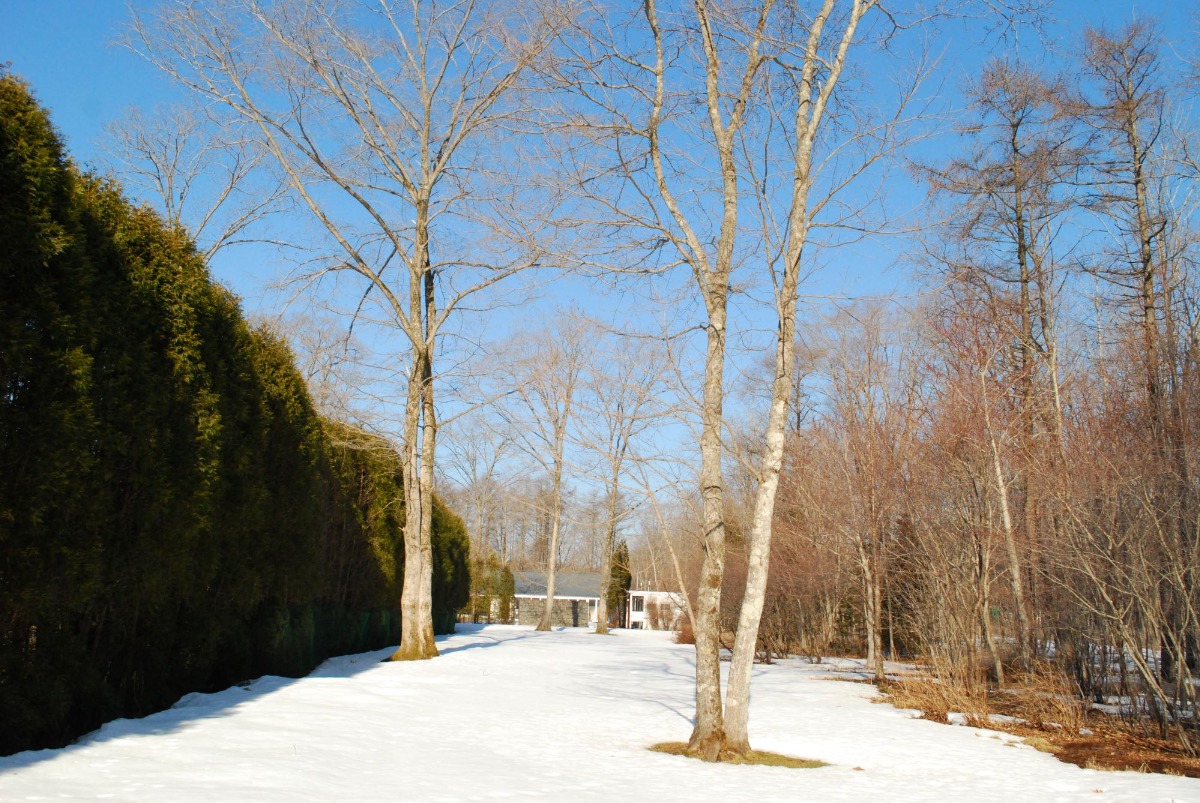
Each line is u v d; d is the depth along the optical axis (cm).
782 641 2722
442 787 678
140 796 556
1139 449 1359
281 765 701
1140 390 1568
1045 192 2012
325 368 2036
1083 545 1254
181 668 1194
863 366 2003
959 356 1802
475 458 4959
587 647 2705
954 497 1681
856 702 1466
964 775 889
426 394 2003
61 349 805
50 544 809
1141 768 946
